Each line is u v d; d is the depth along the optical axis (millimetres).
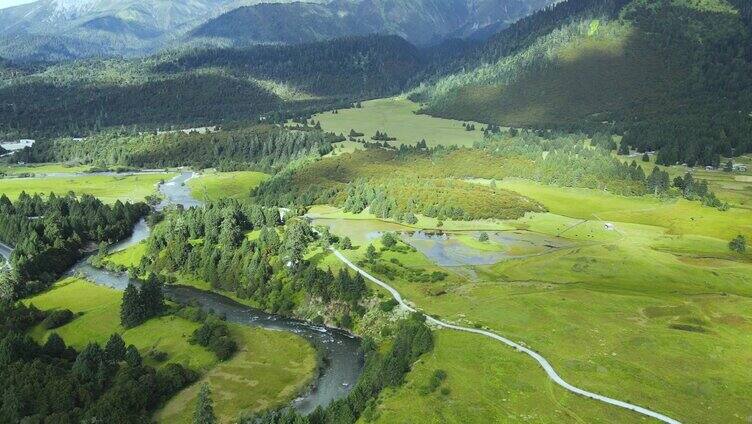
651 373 120750
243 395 130750
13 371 125312
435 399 115312
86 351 134875
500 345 134750
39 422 113750
